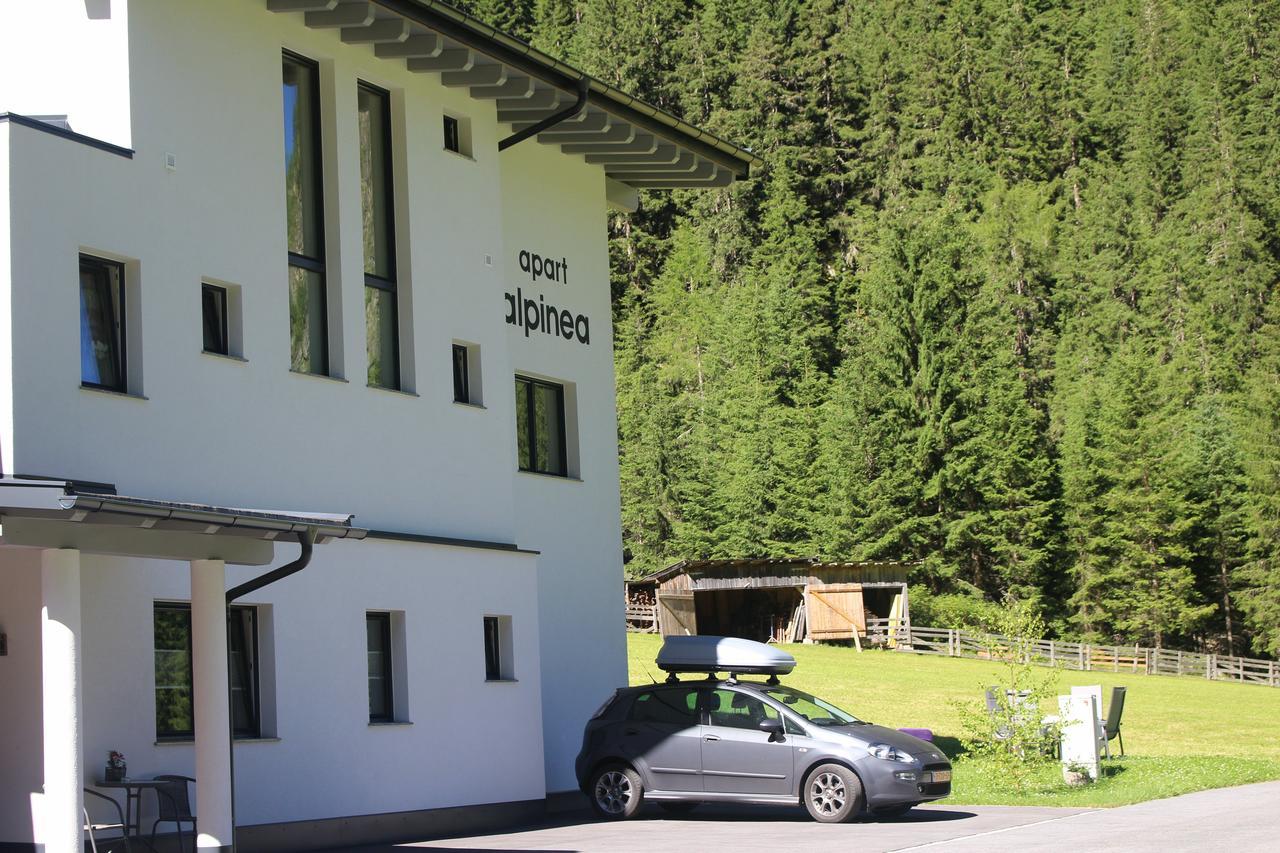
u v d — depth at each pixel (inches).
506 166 830.5
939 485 2977.4
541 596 830.5
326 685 613.9
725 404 3454.7
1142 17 4330.7
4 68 582.9
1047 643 2306.8
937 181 4005.9
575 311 884.0
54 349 512.4
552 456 868.0
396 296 713.6
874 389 3115.2
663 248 4461.1
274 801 579.2
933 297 3164.4
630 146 876.0
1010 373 3129.9
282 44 647.1
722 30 4505.4
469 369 756.0
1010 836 560.1
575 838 609.0
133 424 544.7
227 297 609.3
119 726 517.7
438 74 741.3
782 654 762.8
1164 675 2190.0
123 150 554.3
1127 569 2896.2
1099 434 3061.0
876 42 4333.2
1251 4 4030.5
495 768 709.3
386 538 655.8
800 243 3991.1
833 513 3041.3
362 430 667.4
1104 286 3676.2
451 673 689.0
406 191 715.4
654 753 700.0
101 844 498.3
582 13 4835.1
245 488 596.4
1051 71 4308.6
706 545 3095.5
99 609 516.4
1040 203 3954.2
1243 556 2942.9
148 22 574.2
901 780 647.1
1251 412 2972.4
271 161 631.2
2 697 496.4
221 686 457.7
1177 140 3988.7
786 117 4249.5
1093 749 806.5
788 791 665.0
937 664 1900.8
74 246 526.9
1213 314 3496.6
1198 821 591.8
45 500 385.7
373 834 624.1
